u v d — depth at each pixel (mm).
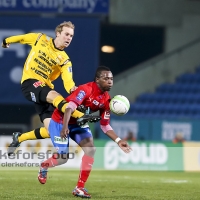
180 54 75562
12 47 56125
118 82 73312
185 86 74562
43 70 27062
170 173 48250
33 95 26219
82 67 56500
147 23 74688
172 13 75312
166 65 74938
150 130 61281
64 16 56938
